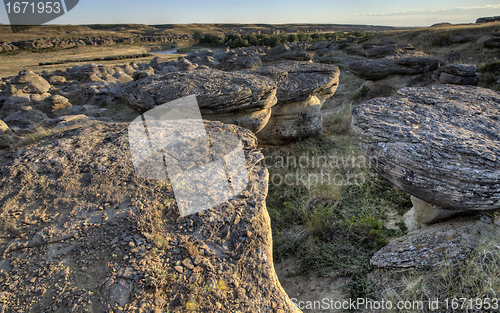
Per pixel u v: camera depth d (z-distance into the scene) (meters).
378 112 3.95
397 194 5.41
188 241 2.74
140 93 5.76
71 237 2.68
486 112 3.83
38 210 2.94
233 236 2.85
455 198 3.00
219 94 5.57
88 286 2.32
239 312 2.38
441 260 3.04
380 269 3.43
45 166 3.51
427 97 4.41
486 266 2.81
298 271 3.80
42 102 12.17
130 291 2.31
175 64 30.78
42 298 2.22
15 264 2.46
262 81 6.31
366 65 13.35
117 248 2.62
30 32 85.81
